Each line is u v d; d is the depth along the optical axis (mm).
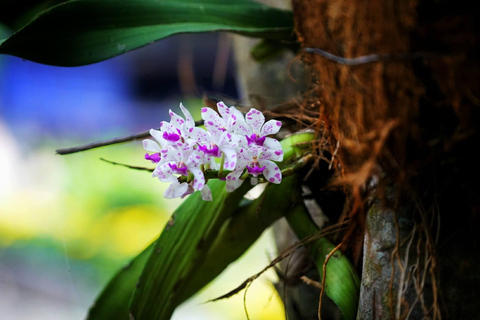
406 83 577
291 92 841
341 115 605
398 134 584
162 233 674
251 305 1682
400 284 598
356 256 653
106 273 2246
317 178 678
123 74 3119
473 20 565
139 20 654
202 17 673
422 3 568
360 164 601
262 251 1693
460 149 586
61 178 2879
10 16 728
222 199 669
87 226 2465
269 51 778
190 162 583
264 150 595
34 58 628
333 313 722
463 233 598
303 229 674
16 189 2898
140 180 2670
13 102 3215
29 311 2084
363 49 585
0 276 2260
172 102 3152
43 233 2545
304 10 623
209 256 693
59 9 629
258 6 700
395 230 607
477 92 569
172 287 677
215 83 917
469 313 601
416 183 594
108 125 3205
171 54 2848
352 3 586
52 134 3205
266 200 674
